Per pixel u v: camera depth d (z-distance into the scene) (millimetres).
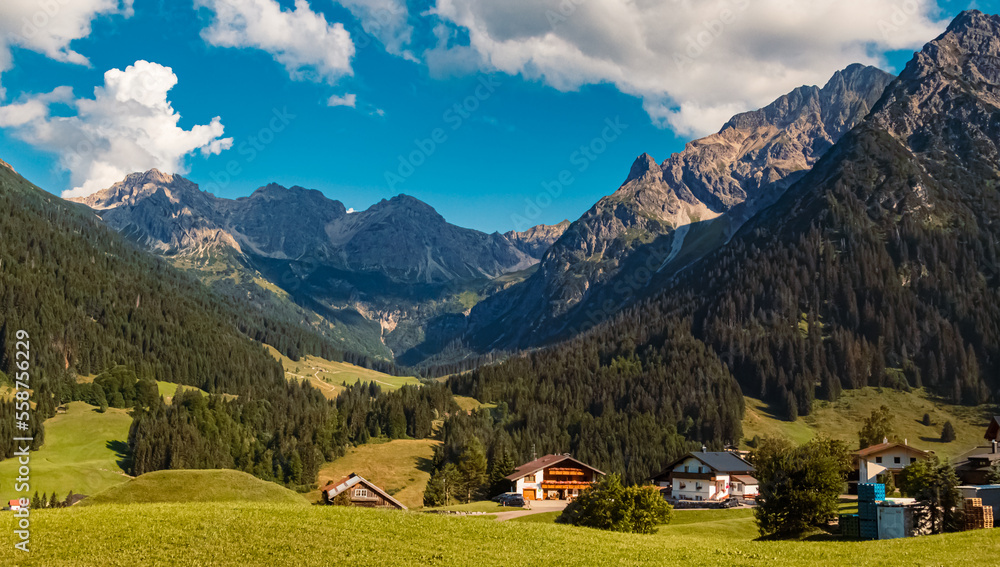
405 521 54125
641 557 44812
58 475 175500
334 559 43438
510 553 45531
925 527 53500
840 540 55812
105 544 45531
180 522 51188
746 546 49375
